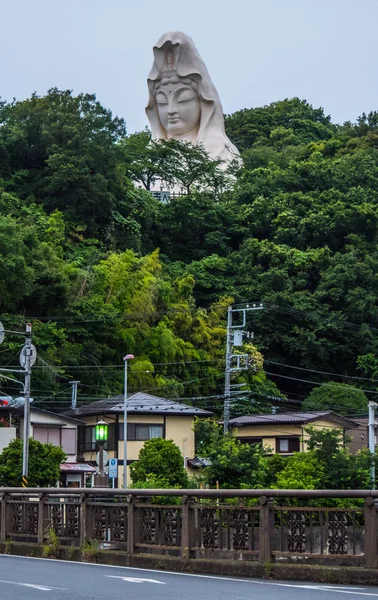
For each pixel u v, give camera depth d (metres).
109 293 63.00
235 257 79.75
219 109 102.44
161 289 64.75
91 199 74.12
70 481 46.97
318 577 12.78
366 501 12.56
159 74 103.69
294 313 73.00
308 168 87.94
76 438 48.50
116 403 50.06
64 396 55.34
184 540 14.59
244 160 101.62
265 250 77.88
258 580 13.08
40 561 16.22
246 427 51.88
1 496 18.80
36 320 56.53
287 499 16.38
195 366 63.69
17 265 54.22
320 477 36.00
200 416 51.72
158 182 92.19
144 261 67.62
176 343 63.19
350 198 83.50
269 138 119.44
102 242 74.94
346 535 12.86
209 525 14.41
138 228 77.69
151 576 13.65
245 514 13.91
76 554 16.42
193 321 66.38
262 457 38.78
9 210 68.56
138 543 15.47
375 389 71.69
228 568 13.76
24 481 35.88
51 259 61.06
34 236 61.59
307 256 77.62
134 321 61.75
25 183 76.06
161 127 104.38
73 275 63.03
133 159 90.88
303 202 83.31
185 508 14.62
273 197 86.50
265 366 73.31
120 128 81.94
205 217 83.94
